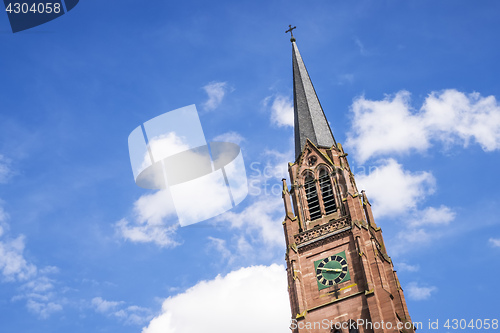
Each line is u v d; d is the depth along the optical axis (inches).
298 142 3991.1
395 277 3358.8
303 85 4323.3
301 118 4087.1
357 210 3410.4
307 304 3171.8
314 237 3393.2
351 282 3169.3
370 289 3073.3
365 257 3203.7
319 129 3983.8
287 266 3346.5
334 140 3976.4
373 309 3011.8
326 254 3307.1
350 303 3095.5
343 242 3316.9
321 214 3533.5
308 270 3289.9
